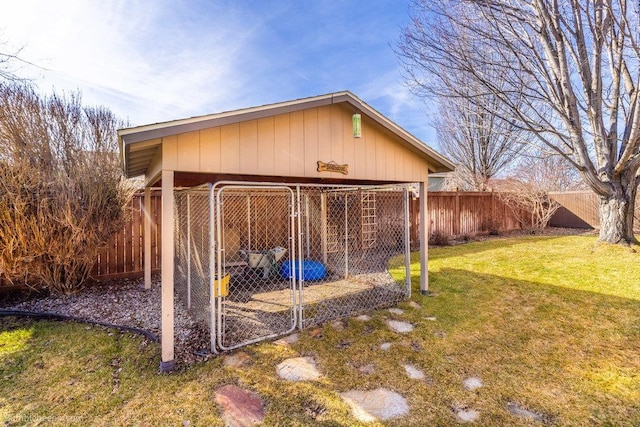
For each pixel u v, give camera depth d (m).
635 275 5.80
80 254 5.20
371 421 2.36
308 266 6.45
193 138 3.18
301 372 2.99
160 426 2.31
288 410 2.48
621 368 3.01
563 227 13.34
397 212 8.74
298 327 3.96
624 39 6.26
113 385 2.81
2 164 4.52
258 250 6.75
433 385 2.79
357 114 4.21
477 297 5.01
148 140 2.93
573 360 3.17
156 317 4.41
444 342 3.57
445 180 19.39
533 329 3.85
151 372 3.01
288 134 3.77
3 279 5.27
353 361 3.19
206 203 4.02
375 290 5.54
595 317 4.14
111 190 5.44
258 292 5.56
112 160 5.50
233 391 2.71
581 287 5.31
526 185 12.28
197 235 4.25
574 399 2.58
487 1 5.73
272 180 5.77
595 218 12.37
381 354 3.32
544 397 2.61
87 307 4.82
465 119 10.32
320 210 7.33
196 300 4.31
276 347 3.48
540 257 7.62
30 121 4.88
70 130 5.19
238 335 3.78
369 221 7.96
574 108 6.77
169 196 3.09
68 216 4.79
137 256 6.55
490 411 2.45
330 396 2.64
